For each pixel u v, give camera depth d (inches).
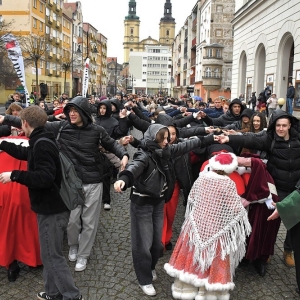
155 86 5762.8
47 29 2081.7
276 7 841.5
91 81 3166.8
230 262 149.4
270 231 181.3
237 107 297.6
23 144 186.4
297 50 721.0
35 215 178.7
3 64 1469.0
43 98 748.6
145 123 301.9
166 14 6412.4
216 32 1994.3
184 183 205.6
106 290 169.3
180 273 148.9
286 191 189.3
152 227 167.3
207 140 188.2
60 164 145.6
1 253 170.6
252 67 1035.9
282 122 183.0
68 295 144.9
